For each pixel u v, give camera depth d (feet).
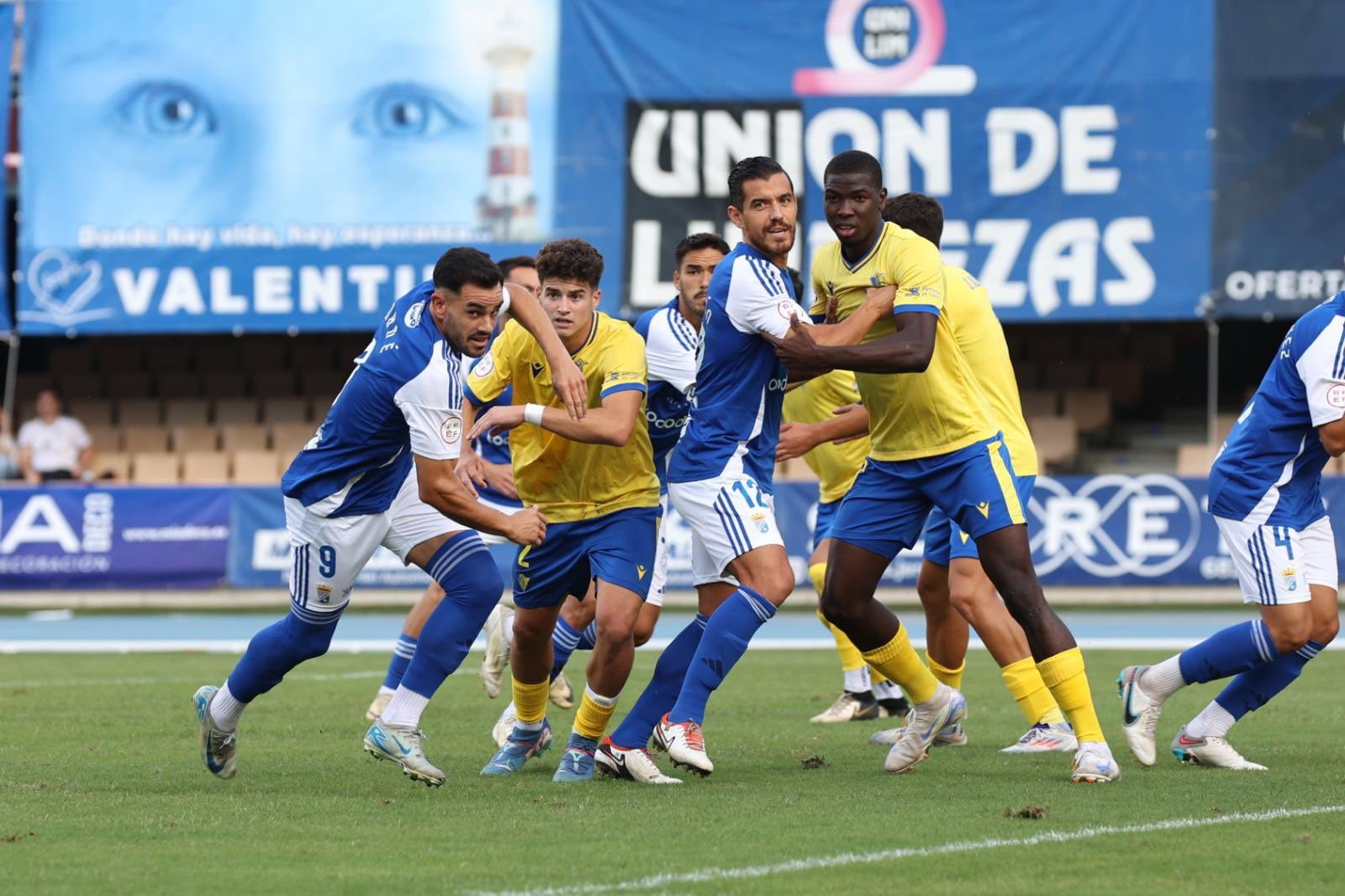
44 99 214.07
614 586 70.79
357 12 211.82
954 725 85.10
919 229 81.92
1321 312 72.54
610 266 209.97
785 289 68.80
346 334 273.13
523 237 211.20
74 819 62.80
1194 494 200.34
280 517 206.59
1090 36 205.26
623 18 209.97
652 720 73.05
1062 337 269.23
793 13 208.33
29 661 142.31
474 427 67.31
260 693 70.49
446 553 70.08
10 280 218.38
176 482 232.53
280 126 212.43
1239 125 203.72
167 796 68.39
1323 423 71.77
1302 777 73.31
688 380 75.51
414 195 211.61
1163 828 59.82
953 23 206.59
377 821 62.03
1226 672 75.20
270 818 62.85
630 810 64.28
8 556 205.26
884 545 74.38
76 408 250.98
